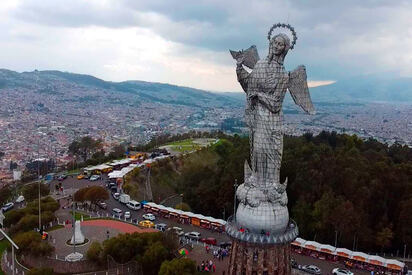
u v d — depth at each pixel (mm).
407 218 131500
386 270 113562
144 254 106562
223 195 169125
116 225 143750
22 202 172625
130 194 184750
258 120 92188
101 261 108688
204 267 110188
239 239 88812
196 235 136250
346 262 117188
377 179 145500
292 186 156375
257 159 93312
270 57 89812
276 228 89688
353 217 130375
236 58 93438
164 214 159000
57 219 146375
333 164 153500
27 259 111000
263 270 88125
